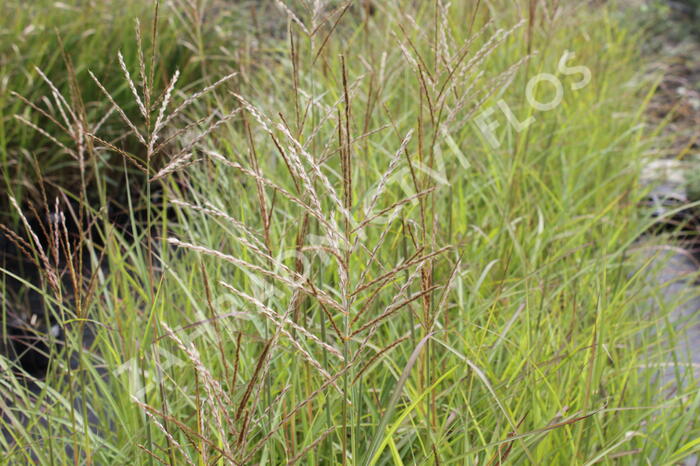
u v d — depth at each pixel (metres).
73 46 5.61
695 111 7.24
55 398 2.50
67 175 5.12
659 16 9.28
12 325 3.70
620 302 3.37
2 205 4.78
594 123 5.23
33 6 5.75
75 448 2.16
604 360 2.50
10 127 4.98
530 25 4.07
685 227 5.21
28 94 5.12
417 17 5.77
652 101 7.46
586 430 2.36
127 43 5.74
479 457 2.32
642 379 3.09
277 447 2.48
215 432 2.10
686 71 8.48
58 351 3.64
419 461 2.44
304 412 2.40
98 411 2.61
